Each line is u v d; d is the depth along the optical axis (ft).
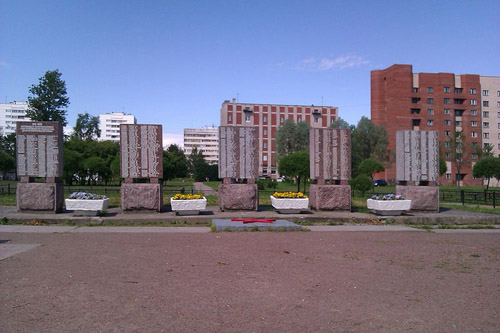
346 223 50.47
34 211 50.06
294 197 53.52
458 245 35.04
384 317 17.11
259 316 17.10
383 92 265.75
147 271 24.52
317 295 20.10
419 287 21.66
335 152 56.95
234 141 54.95
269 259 28.30
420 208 57.00
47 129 51.01
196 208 50.26
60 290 20.45
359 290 21.01
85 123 292.61
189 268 25.41
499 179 129.80
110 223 46.88
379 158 220.64
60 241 35.22
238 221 45.37
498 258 29.40
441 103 260.42
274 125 290.97
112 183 214.69
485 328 15.89
